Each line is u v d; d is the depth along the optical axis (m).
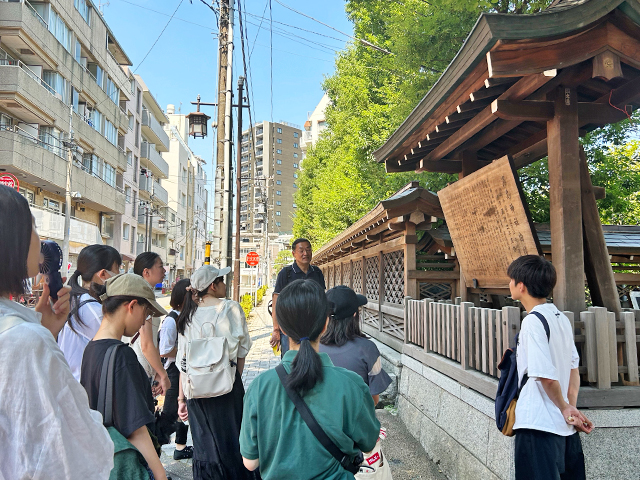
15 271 1.12
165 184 55.84
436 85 3.81
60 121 22.25
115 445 1.76
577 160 3.33
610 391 2.81
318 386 1.58
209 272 3.30
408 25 7.77
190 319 3.20
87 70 25.98
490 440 3.13
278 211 96.12
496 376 3.22
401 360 5.70
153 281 3.80
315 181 27.31
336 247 11.70
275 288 4.75
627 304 6.23
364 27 12.02
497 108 3.34
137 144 38.50
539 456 2.21
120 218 34.09
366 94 12.48
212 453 2.99
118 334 2.11
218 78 11.04
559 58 2.91
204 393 2.95
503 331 3.08
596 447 2.77
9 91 18.31
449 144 4.77
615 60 2.97
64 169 22.64
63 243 23.80
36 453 1.02
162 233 48.56
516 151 5.07
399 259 6.94
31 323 1.11
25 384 1.02
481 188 4.18
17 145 18.62
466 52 3.10
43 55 20.92
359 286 10.27
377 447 2.56
